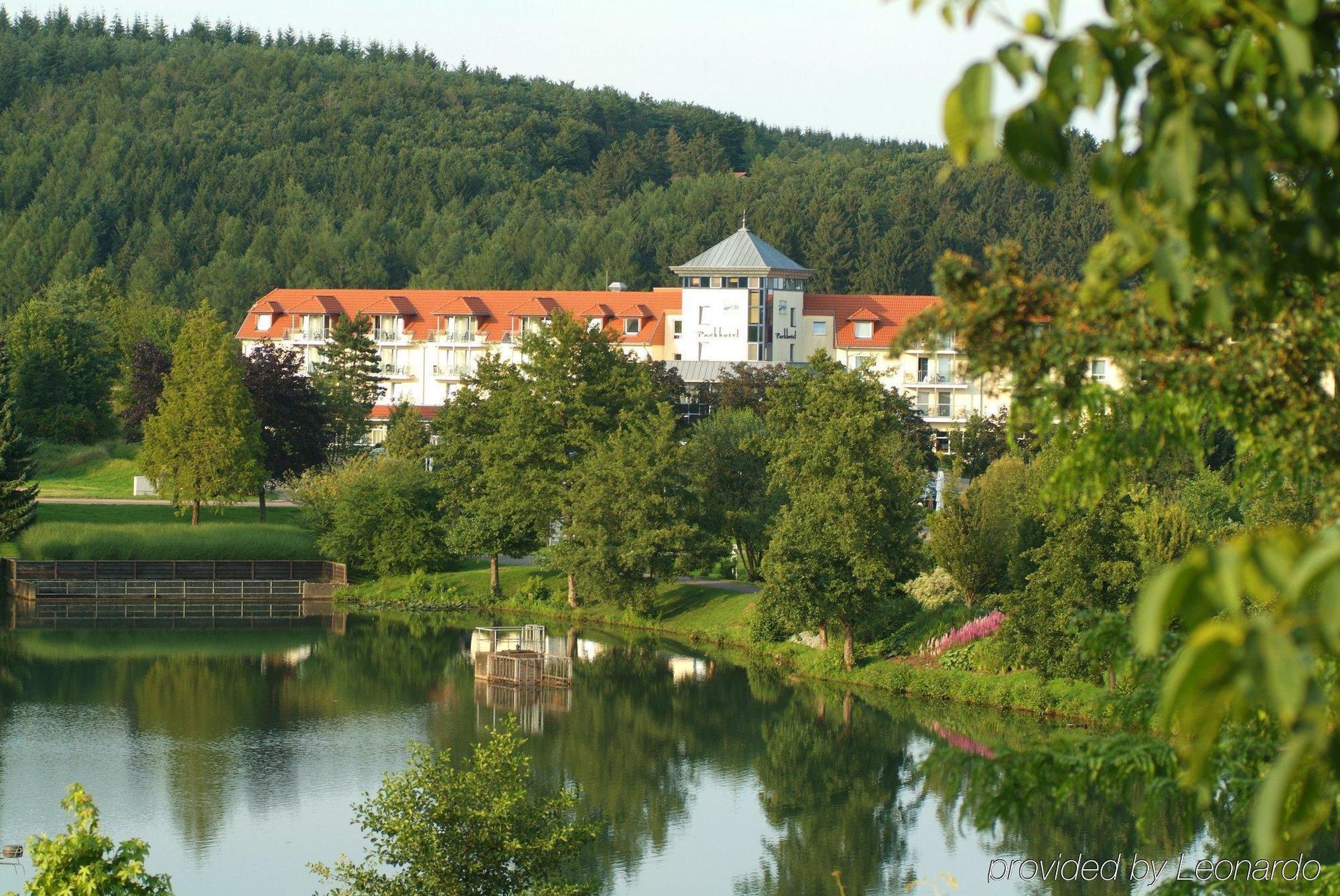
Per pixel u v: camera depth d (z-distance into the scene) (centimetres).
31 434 16075
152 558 11850
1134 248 864
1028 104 733
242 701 7888
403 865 3809
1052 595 7131
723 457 10738
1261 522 5022
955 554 8388
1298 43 714
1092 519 6938
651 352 17925
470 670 8888
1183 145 709
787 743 6956
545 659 8706
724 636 9694
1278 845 578
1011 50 725
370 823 3759
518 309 18575
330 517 12288
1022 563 7919
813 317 17762
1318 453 1484
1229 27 802
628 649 9519
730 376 14950
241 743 6912
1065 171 745
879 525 8088
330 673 8744
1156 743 1504
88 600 11412
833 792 6116
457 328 18538
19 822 5484
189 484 12444
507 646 9038
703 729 7256
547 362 10944
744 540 10738
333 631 10306
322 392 15612
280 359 15400
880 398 8306
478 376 11969
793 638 9150
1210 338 1482
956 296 1517
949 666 7869
